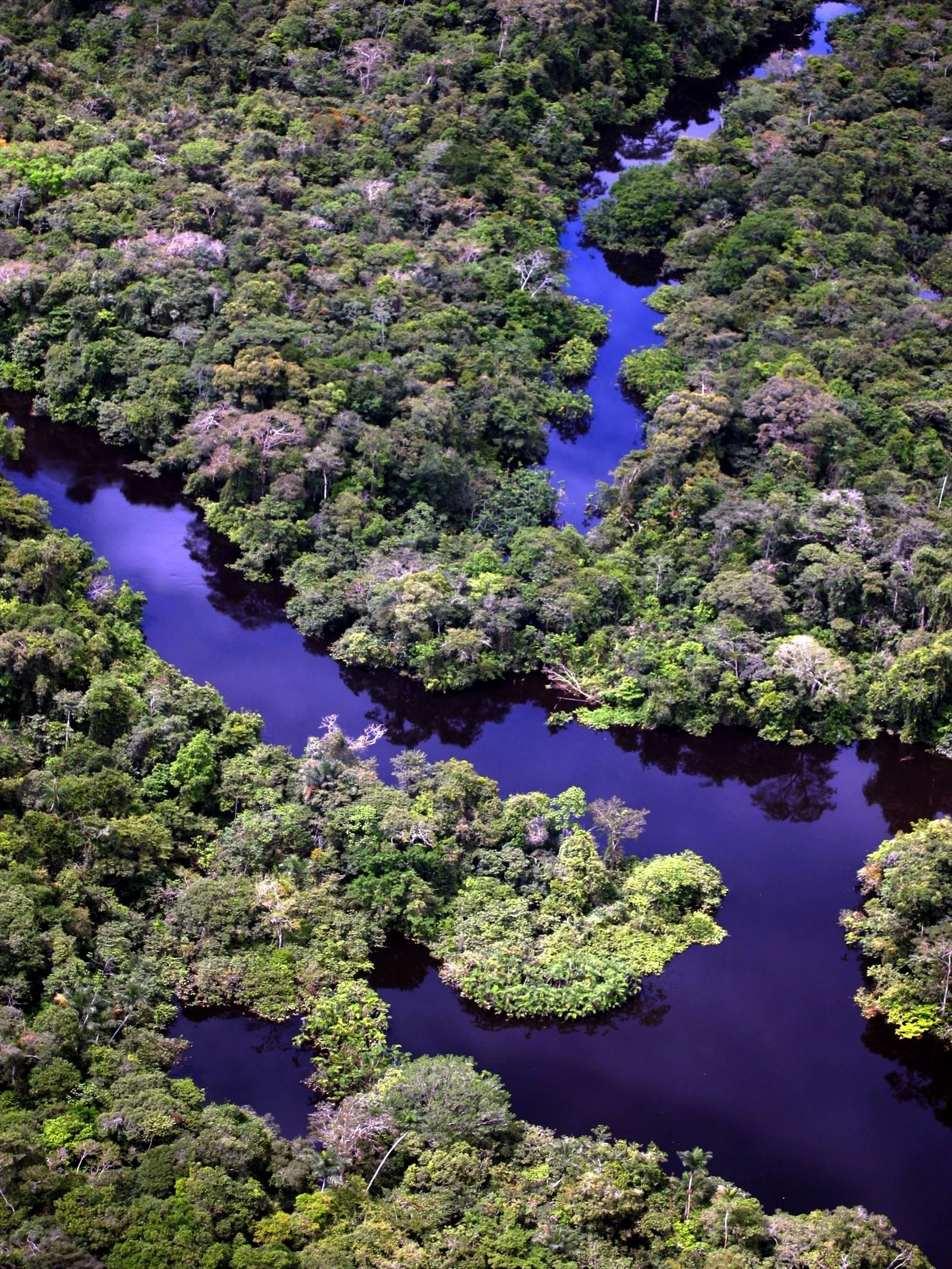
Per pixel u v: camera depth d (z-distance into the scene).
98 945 116.69
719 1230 100.94
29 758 129.62
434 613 151.00
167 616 155.50
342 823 127.12
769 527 159.88
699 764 147.25
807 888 134.62
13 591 144.50
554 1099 114.50
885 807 144.88
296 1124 109.88
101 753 129.25
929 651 147.38
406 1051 116.06
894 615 156.38
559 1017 119.94
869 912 129.50
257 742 136.12
